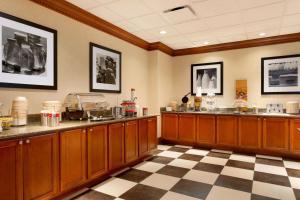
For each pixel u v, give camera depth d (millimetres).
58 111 2758
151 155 4242
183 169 3412
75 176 2482
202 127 4973
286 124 4109
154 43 5242
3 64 2438
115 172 3254
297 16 3604
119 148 3227
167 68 5777
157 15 3605
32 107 2762
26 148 1984
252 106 4918
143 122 3869
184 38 4891
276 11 3418
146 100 5316
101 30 3906
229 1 3096
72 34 3336
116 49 4293
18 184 1913
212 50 5477
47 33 2926
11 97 2545
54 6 3012
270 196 2459
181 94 5922
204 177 3057
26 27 2674
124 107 3928
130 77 4719
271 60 4777
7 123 2207
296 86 4523
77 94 3232
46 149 2170
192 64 5750
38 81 2811
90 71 3652
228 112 4945
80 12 3355
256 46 4953
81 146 2570
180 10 3406
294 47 4551
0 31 2414
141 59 5121
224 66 5332
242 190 2617
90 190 2629
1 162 1793
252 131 4434
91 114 3553
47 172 2178
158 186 2746
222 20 3807
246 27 4148
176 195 2484
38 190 2086
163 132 5484
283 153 4176
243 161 3873
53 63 3002
